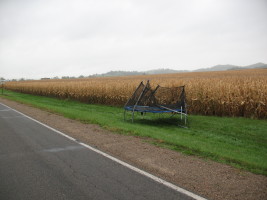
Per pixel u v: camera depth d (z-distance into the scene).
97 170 4.83
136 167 4.99
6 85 54.22
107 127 9.35
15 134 8.30
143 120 12.11
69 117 12.20
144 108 11.45
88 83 24.47
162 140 7.24
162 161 5.37
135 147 6.55
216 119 11.99
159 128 9.88
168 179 4.37
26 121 11.12
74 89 24.16
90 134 8.23
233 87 13.03
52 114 13.48
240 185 4.11
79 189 3.99
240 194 3.77
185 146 6.55
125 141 7.24
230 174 4.61
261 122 11.04
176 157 5.66
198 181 4.27
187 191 3.88
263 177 4.50
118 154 5.90
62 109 15.55
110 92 19.08
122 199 3.63
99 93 20.50
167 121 11.78
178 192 3.84
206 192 3.84
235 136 8.63
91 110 16.11
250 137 8.46
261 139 8.23
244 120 11.57
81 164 5.20
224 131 9.41
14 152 6.14
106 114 13.86
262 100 11.76
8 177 4.52
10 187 4.09
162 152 6.07
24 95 35.50
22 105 18.83
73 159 5.54
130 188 4.00
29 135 8.12
